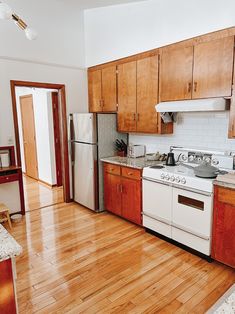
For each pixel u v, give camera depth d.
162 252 2.67
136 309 1.88
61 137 4.17
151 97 3.20
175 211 2.68
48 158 5.18
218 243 2.35
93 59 4.13
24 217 3.66
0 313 1.06
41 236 3.06
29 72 3.66
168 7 2.94
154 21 3.11
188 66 2.71
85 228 3.28
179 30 2.86
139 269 2.37
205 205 2.38
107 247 2.78
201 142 3.06
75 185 4.20
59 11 3.86
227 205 2.22
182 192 2.58
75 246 2.81
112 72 3.78
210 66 2.52
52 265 2.44
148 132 3.32
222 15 2.48
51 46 3.85
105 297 2.01
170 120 3.21
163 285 2.14
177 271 2.33
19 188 3.65
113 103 3.84
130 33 3.44
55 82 3.96
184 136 3.24
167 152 3.48
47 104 4.92
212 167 2.50
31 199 4.47
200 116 3.03
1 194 3.54
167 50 3.00
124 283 2.17
